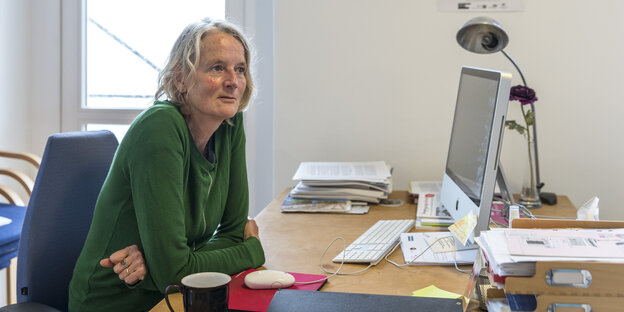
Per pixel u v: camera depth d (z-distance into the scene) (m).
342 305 1.05
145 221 1.20
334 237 1.58
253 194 2.77
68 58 2.86
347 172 2.09
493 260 0.93
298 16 2.38
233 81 1.33
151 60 2.85
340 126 2.41
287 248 1.47
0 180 2.76
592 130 2.25
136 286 1.26
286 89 2.42
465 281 1.23
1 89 2.72
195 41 1.31
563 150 2.27
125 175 1.26
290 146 2.45
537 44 2.24
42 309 1.21
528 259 0.87
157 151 1.21
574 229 0.98
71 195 1.43
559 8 2.21
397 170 2.40
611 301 0.86
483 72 1.46
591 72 2.22
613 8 2.18
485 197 1.30
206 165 1.37
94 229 1.33
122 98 2.89
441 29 2.29
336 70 2.38
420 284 1.21
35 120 2.90
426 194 1.98
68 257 1.43
